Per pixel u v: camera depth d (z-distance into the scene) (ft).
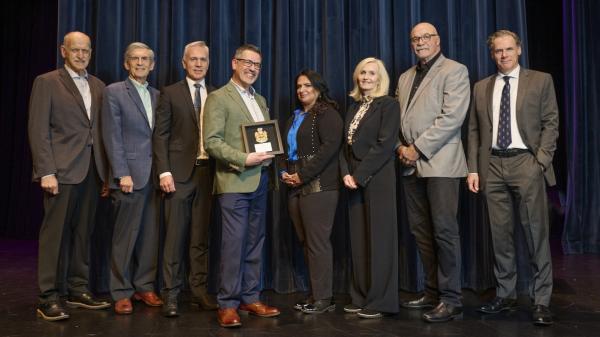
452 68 9.55
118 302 9.71
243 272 9.59
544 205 9.27
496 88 9.73
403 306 10.19
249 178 9.00
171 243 9.73
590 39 17.72
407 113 9.85
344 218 12.12
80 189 9.89
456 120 9.33
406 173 10.02
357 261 9.82
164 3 12.20
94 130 9.94
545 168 9.16
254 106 9.61
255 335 8.29
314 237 9.67
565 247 17.11
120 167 9.56
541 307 9.06
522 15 12.17
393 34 12.44
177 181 9.75
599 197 17.46
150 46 12.08
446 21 12.36
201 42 10.21
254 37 12.14
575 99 17.54
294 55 12.23
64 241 10.45
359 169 9.32
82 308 10.02
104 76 11.88
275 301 10.84
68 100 9.69
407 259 11.99
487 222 12.05
